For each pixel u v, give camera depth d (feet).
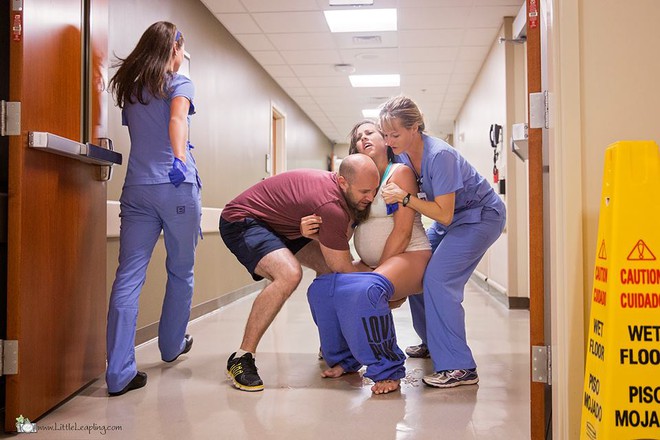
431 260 8.54
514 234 17.12
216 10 16.52
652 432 4.33
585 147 5.28
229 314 15.96
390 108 8.29
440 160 8.13
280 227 8.91
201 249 15.61
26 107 6.37
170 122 8.14
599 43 5.29
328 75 24.39
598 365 4.59
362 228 8.66
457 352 8.36
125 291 8.03
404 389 8.13
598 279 4.76
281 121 27.61
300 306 16.94
